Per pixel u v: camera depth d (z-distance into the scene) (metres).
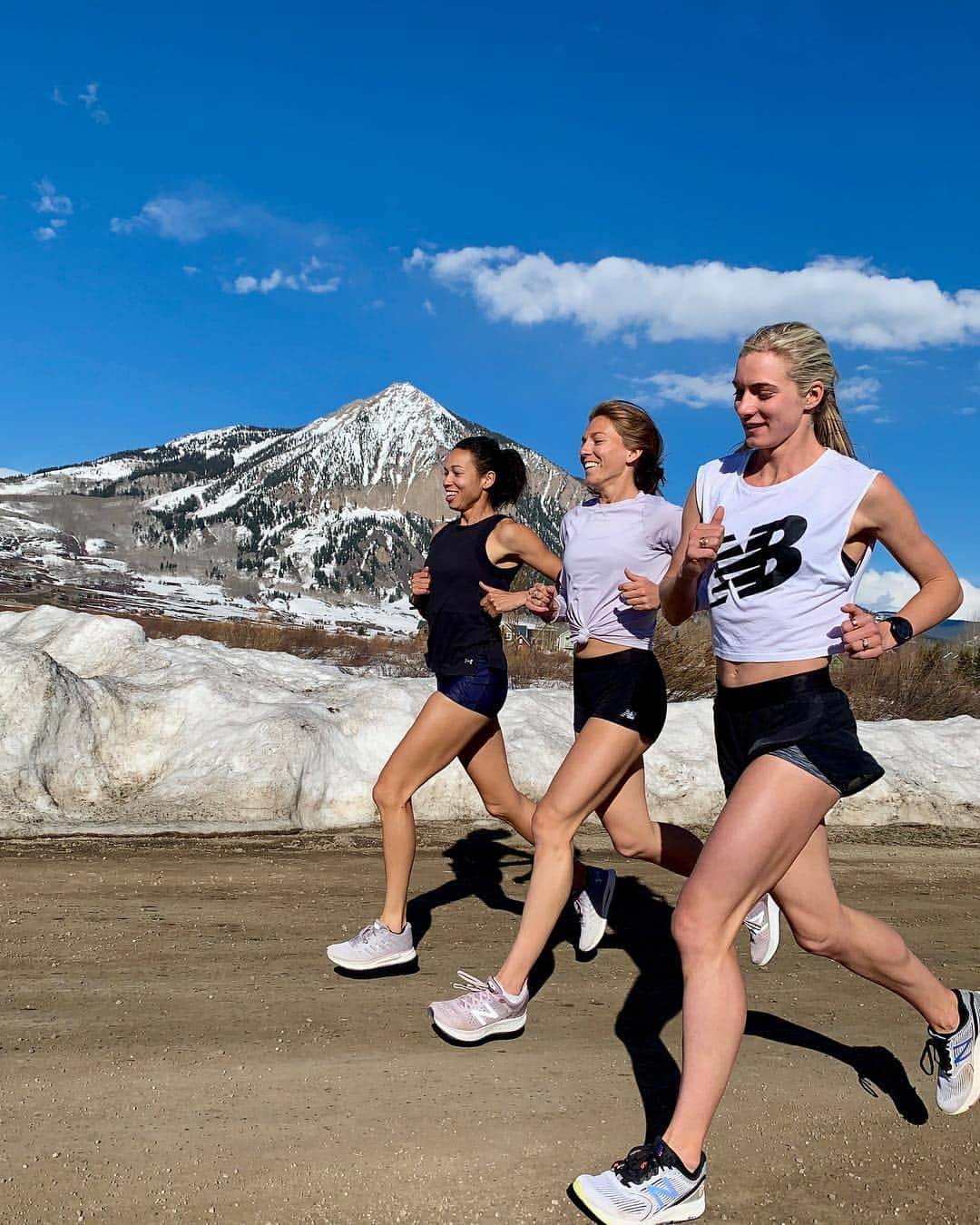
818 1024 3.67
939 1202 2.47
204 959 4.08
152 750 6.89
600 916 4.24
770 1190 2.50
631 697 3.49
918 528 2.58
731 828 2.46
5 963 3.94
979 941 4.82
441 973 4.02
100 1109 2.77
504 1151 2.62
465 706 3.92
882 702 12.92
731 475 2.78
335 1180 2.44
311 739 6.86
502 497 4.19
